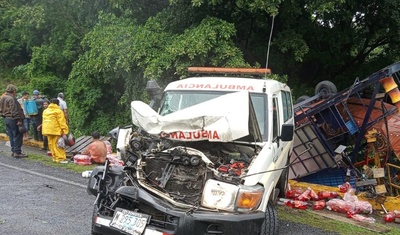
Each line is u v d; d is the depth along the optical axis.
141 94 13.27
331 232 6.91
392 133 9.67
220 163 5.43
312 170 10.37
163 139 5.65
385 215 8.43
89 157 10.75
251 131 5.70
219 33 11.95
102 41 13.52
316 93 11.83
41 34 21.77
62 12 19.14
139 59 12.73
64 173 9.73
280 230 6.81
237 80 7.11
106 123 15.84
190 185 5.07
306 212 8.00
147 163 5.36
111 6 15.51
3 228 6.06
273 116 6.63
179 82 7.25
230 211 4.75
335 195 8.94
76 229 6.21
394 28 14.51
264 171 5.16
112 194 5.30
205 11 13.19
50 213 6.89
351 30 15.05
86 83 15.89
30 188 8.36
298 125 10.32
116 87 15.70
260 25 13.68
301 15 13.95
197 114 5.29
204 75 8.23
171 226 4.71
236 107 5.32
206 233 4.66
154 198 4.86
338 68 15.88
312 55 15.04
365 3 14.36
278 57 14.50
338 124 10.23
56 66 20.17
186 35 12.38
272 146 5.87
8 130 11.20
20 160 10.98
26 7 19.78
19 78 23.64
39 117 13.68
